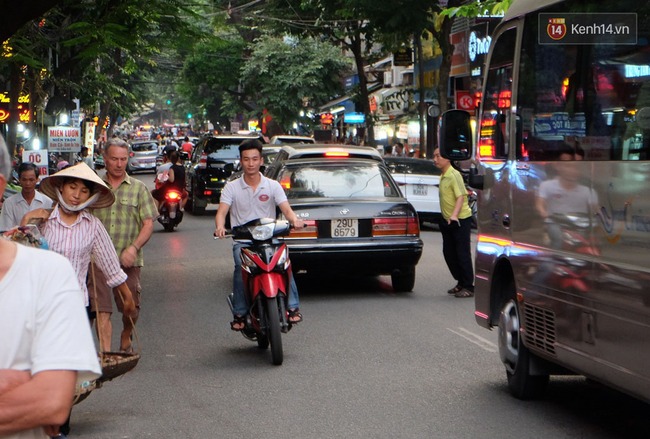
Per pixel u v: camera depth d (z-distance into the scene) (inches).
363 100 1749.5
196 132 4584.2
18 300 110.7
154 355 404.8
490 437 275.7
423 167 991.6
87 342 113.0
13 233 206.4
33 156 1041.5
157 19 657.6
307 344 420.2
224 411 310.2
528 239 308.2
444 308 510.3
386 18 1240.2
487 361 382.3
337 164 568.7
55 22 848.3
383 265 538.6
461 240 543.5
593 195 261.1
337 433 281.4
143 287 611.2
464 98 1302.9
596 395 330.0
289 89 2208.4
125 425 295.4
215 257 769.6
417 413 303.6
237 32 2313.0
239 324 402.6
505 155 330.0
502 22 333.7
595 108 260.8
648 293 231.3
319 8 1510.8
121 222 373.7
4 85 1165.1
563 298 280.5
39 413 108.9
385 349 406.6
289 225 392.8
